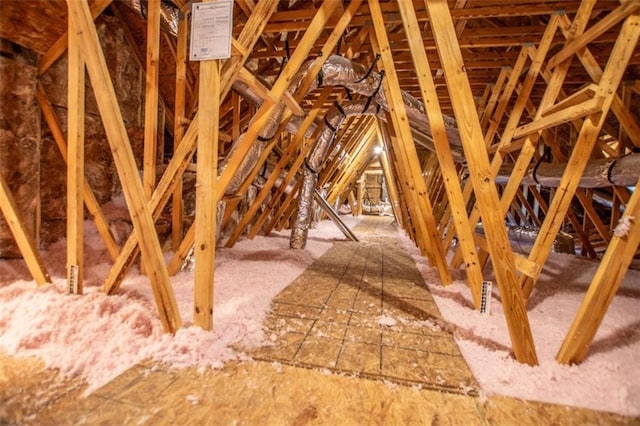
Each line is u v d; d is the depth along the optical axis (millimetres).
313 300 1998
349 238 4762
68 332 1319
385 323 1650
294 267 2852
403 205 5137
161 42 2750
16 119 1949
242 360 1244
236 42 1380
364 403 1021
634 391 1090
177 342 1293
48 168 2236
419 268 3008
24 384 1032
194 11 1314
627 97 3045
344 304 1938
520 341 1256
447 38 1305
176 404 984
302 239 3723
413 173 2268
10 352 1180
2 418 894
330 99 4328
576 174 1675
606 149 3553
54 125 2027
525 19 2910
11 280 1827
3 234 1975
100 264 2244
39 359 1155
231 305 1766
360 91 2695
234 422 919
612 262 1170
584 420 974
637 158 2211
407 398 1053
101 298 1642
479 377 1168
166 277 1361
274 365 1219
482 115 3584
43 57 2045
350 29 2895
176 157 1759
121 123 1287
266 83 2246
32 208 2068
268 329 1542
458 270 2885
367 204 11180
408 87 3973
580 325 1225
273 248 3715
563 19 2252
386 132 4566
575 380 1153
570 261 3539
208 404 990
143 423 902
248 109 3797
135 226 1323
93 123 2574
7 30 1814
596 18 2449
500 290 1270
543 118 1670
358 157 7328
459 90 1298
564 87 3682
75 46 1561
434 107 1754
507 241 1260
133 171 1302
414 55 1729
